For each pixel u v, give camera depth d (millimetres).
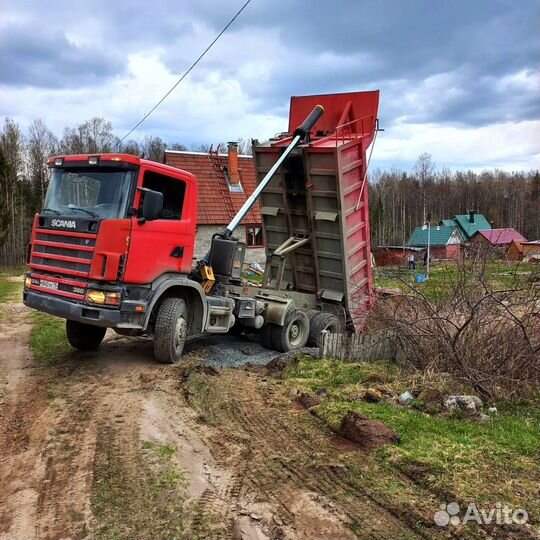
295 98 11062
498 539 3453
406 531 3625
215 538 3605
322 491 4172
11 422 5738
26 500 4129
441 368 7086
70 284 7000
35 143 59531
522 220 69500
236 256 8953
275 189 10617
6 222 43406
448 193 80500
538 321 6934
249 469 4566
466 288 7359
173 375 7250
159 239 7312
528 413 6023
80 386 6797
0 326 11555
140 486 4297
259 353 9000
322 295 10508
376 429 5098
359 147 9781
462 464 4469
